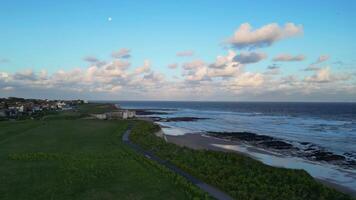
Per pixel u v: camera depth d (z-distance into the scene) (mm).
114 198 16562
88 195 16984
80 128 48812
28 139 36625
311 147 49281
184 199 16422
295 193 17531
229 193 17297
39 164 23859
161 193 17328
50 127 49500
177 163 24141
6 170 21984
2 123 55531
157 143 34094
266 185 18297
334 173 31641
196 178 20594
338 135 65250
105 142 35562
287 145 50031
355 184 27359
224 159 25875
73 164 23875
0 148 30656
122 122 62125
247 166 23172
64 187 18328
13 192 17359
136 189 18000
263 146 49094
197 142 52250
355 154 43562
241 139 57094
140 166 23500
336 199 17312
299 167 34375
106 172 21641
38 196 16781
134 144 35125
